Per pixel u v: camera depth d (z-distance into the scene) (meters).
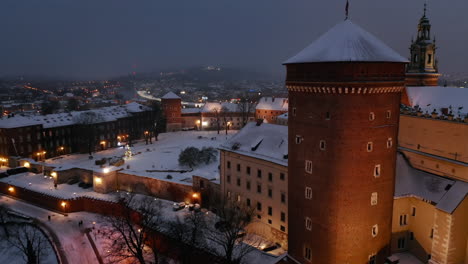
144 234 59.38
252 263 46.84
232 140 66.31
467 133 40.84
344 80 34.06
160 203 68.38
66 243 61.47
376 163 37.34
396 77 36.69
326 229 37.91
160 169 93.75
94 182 78.94
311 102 37.53
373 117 36.16
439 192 41.75
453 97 55.69
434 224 40.59
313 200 38.75
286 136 60.69
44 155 108.31
